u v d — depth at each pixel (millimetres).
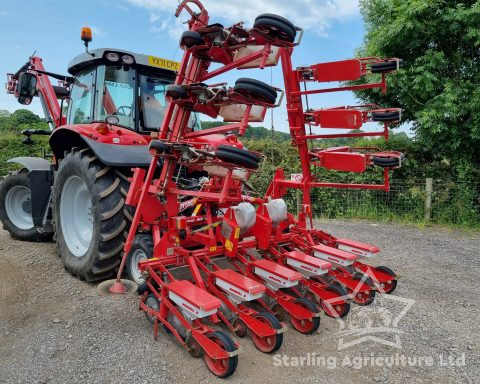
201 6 3430
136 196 3410
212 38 3086
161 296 2846
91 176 3760
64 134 4414
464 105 7246
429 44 7875
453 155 8000
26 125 16703
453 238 6773
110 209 3695
